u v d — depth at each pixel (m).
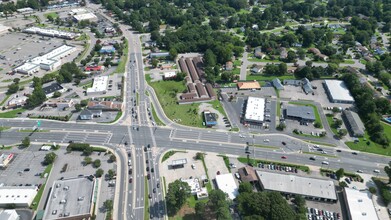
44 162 188.88
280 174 175.62
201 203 153.25
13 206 158.88
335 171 183.75
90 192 163.00
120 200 164.25
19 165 186.88
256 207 145.12
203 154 195.88
